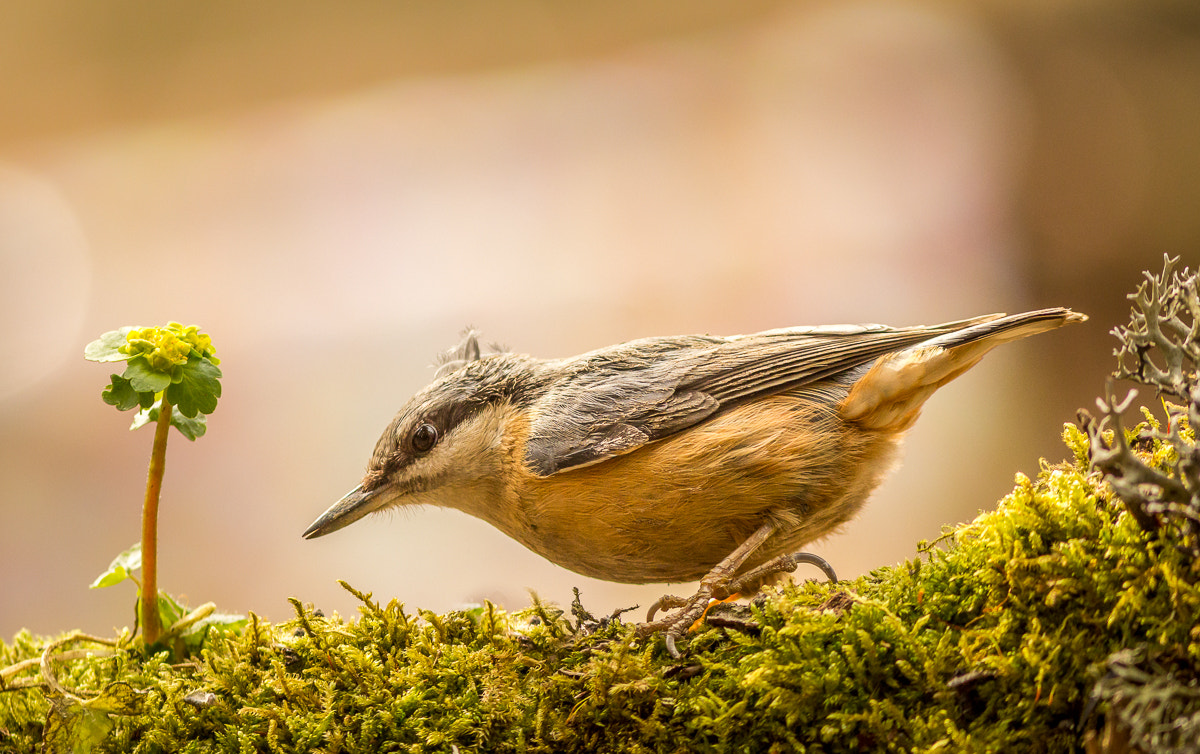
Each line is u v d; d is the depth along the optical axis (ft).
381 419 45.75
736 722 11.16
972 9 45.91
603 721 11.69
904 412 15.83
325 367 47.24
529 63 45.27
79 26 41.68
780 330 17.13
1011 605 11.01
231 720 12.67
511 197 47.32
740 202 46.32
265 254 48.49
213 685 12.89
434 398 17.57
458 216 46.98
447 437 17.20
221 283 48.57
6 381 47.55
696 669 11.94
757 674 11.01
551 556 16.69
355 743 12.12
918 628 11.13
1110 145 46.47
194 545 44.52
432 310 47.34
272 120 46.21
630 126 46.09
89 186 48.67
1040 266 46.37
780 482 15.24
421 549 43.78
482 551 43.24
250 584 43.42
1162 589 10.21
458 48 43.86
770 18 45.11
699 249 45.85
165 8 41.63
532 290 46.47
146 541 13.88
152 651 14.15
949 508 43.01
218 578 43.73
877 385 15.44
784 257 45.44
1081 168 46.44
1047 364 46.24
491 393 17.35
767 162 46.16
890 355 15.78
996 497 43.19
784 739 11.07
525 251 46.91
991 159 45.70
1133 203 46.60
